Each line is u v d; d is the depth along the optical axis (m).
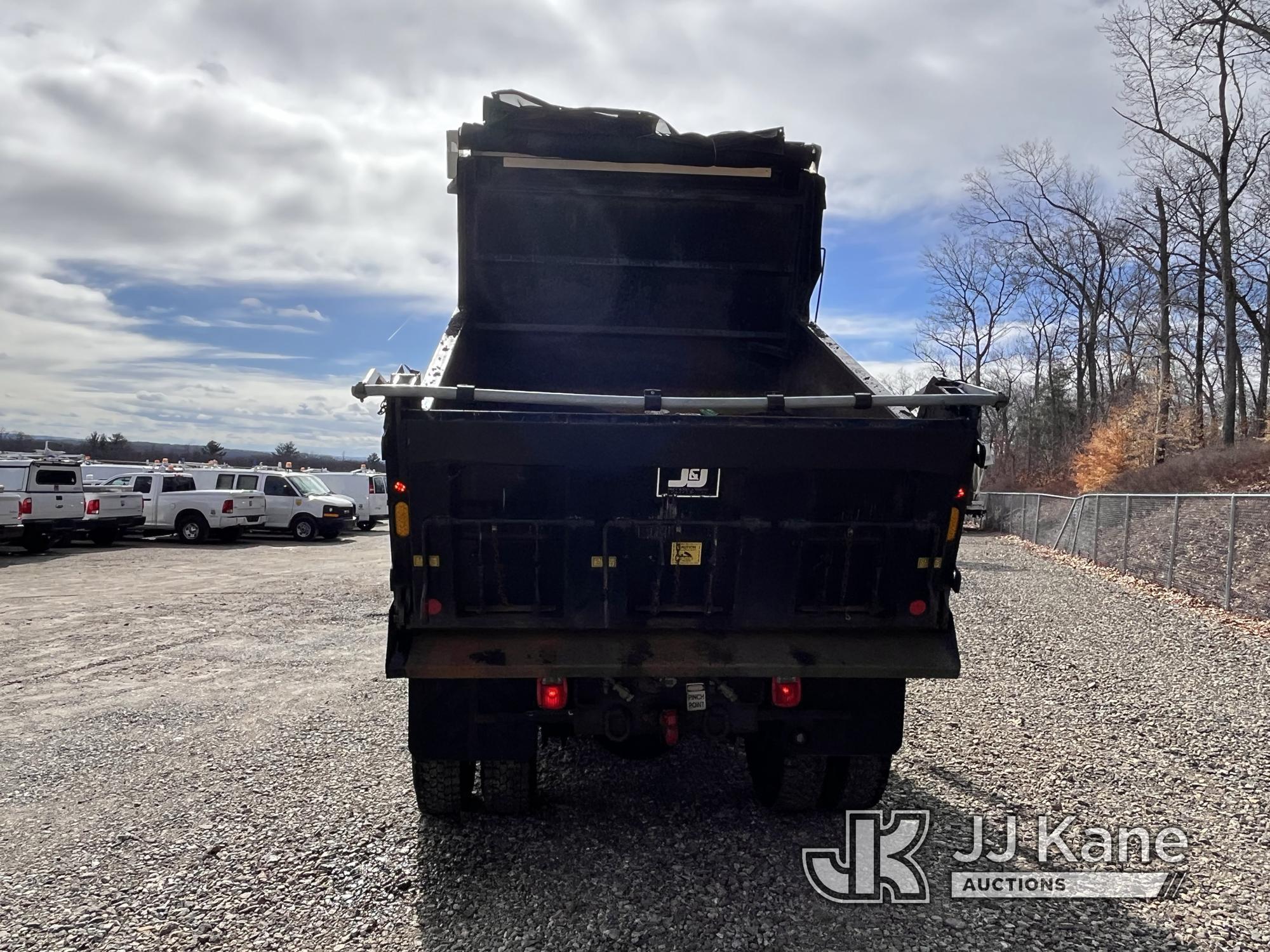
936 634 3.65
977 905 3.38
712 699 3.59
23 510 17.44
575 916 3.25
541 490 3.38
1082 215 42.06
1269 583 10.49
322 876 3.57
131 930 3.14
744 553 3.48
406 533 3.31
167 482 22.45
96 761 5.06
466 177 5.28
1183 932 3.20
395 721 5.89
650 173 5.26
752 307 5.80
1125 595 12.02
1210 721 5.95
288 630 9.55
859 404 3.33
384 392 3.09
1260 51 28.08
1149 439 33.16
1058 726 5.81
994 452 50.88
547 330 5.68
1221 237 30.69
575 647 3.45
